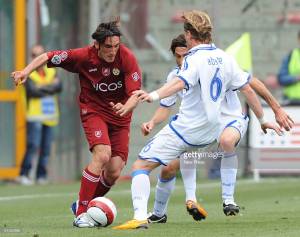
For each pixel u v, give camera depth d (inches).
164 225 1033.5
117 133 1083.9
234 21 2001.7
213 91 986.7
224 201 1054.4
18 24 1873.8
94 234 922.7
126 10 1977.1
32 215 1234.0
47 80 1846.7
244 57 1804.9
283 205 1346.0
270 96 1038.4
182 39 1071.0
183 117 994.1
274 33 2034.9
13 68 1873.8
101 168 1045.2
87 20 1930.4
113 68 1041.5
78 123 1964.8
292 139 1856.5
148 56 1982.0
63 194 1617.9
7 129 1872.5
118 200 1491.1
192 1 1988.2
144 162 992.2
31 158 1870.1
